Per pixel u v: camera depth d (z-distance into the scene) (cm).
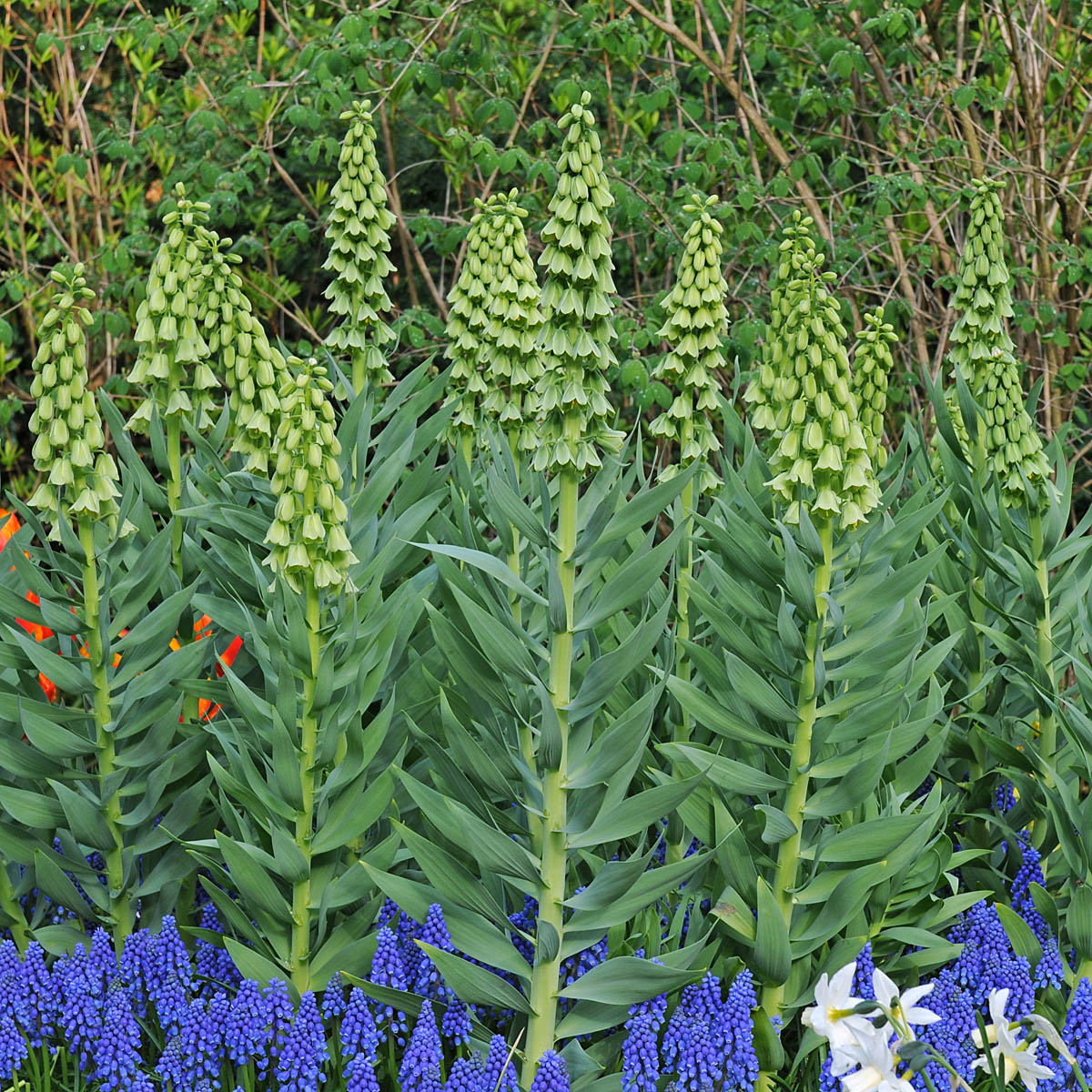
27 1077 265
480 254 305
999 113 571
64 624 268
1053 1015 270
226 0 556
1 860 284
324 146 528
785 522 251
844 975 222
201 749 281
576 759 248
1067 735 274
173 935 266
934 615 282
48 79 745
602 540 238
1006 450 301
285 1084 254
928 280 611
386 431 312
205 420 306
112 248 573
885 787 282
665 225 562
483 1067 246
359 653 262
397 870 283
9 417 572
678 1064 247
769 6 601
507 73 550
